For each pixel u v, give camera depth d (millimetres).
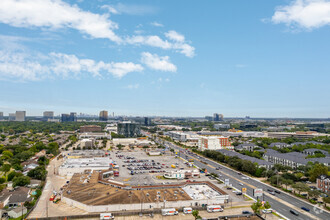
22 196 164375
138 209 151625
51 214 145125
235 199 173125
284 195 181000
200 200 159875
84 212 148000
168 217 143500
